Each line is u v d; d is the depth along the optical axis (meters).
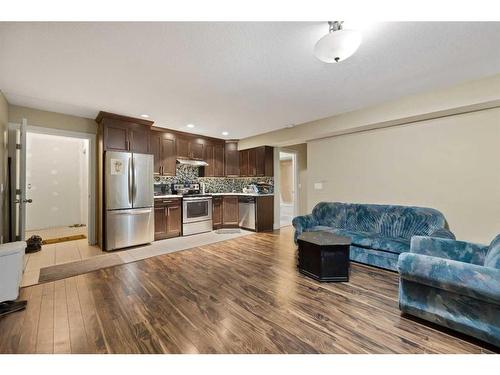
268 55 2.04
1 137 2.86
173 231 4.73
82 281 2.61
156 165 4.71
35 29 1.67
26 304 2.09
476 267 1.52
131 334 1.68
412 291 1.82
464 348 1.54
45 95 2.96
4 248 2.08
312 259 2.69
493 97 2.46
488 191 2.75
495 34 1.77
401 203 3.45
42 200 5.83
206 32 1.72
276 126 4.57
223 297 2.24
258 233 5.17
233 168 5.99
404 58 2.12
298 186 6.54
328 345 1.57
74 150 6.32
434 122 3.13
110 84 2.62
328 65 2.23
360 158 3.91
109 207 3.74
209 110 3.57
